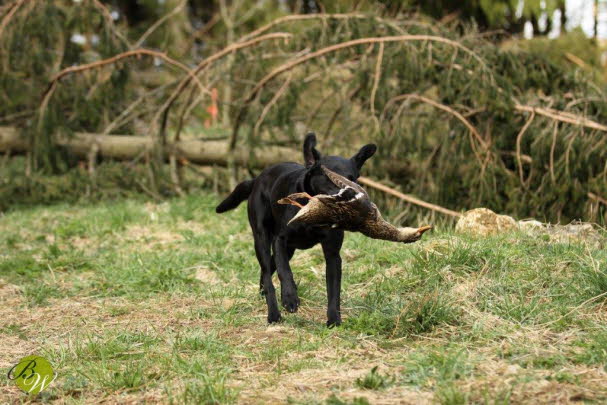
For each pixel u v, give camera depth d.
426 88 11.41
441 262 6.75
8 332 6.27
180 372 4.84
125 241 9.95
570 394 4.01
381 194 11.13
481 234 7.63
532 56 11.69
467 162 10.77
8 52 12.34
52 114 12.55
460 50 11.09
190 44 23.30
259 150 12.46
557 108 11.05
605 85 11.82
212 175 13.13
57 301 7.39
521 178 10.41
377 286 6.63
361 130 11.89
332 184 5.32
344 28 11.71
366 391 4.28
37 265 8.78
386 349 5.17
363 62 11.26
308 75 11.91
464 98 10.83
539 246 6.98
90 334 6.05
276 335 5.66
